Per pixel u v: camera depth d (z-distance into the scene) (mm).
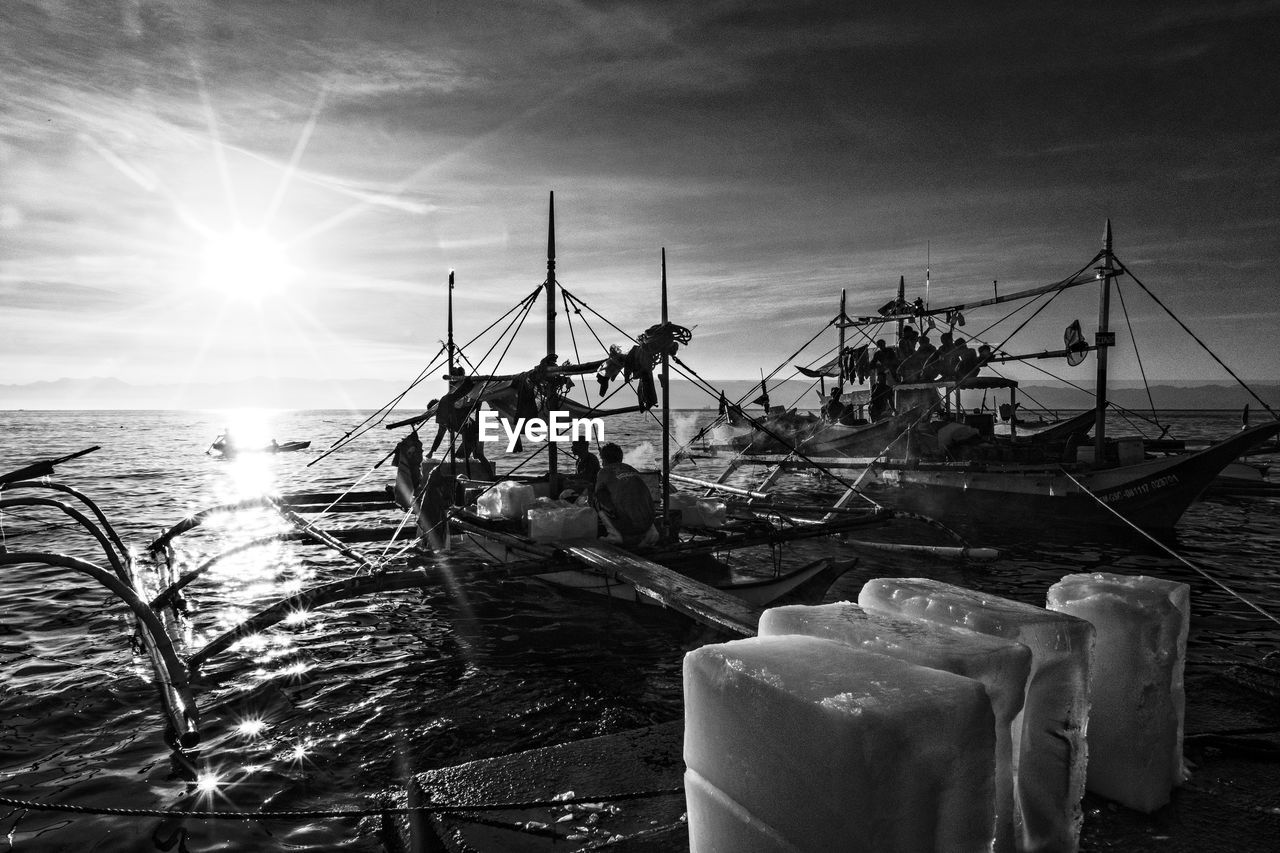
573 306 12578
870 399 27953
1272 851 2336
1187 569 14062
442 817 2883
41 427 121812
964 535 17875
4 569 13711
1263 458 38094
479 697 7348
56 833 4840
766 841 1659
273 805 5207
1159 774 2607
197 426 142375
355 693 7500
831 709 1481
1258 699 3738
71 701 7273
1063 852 2205
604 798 2955
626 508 11273
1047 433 24547
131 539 18047
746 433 35781
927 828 1482
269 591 12555
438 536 13688
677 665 8281
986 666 1854
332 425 157000
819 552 15438
